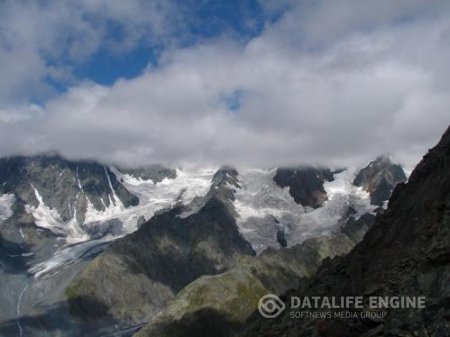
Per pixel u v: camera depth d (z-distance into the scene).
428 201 76.06
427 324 53.66
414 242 67.38
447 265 56.84
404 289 58.88
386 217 90.81
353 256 91.44
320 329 64.81
